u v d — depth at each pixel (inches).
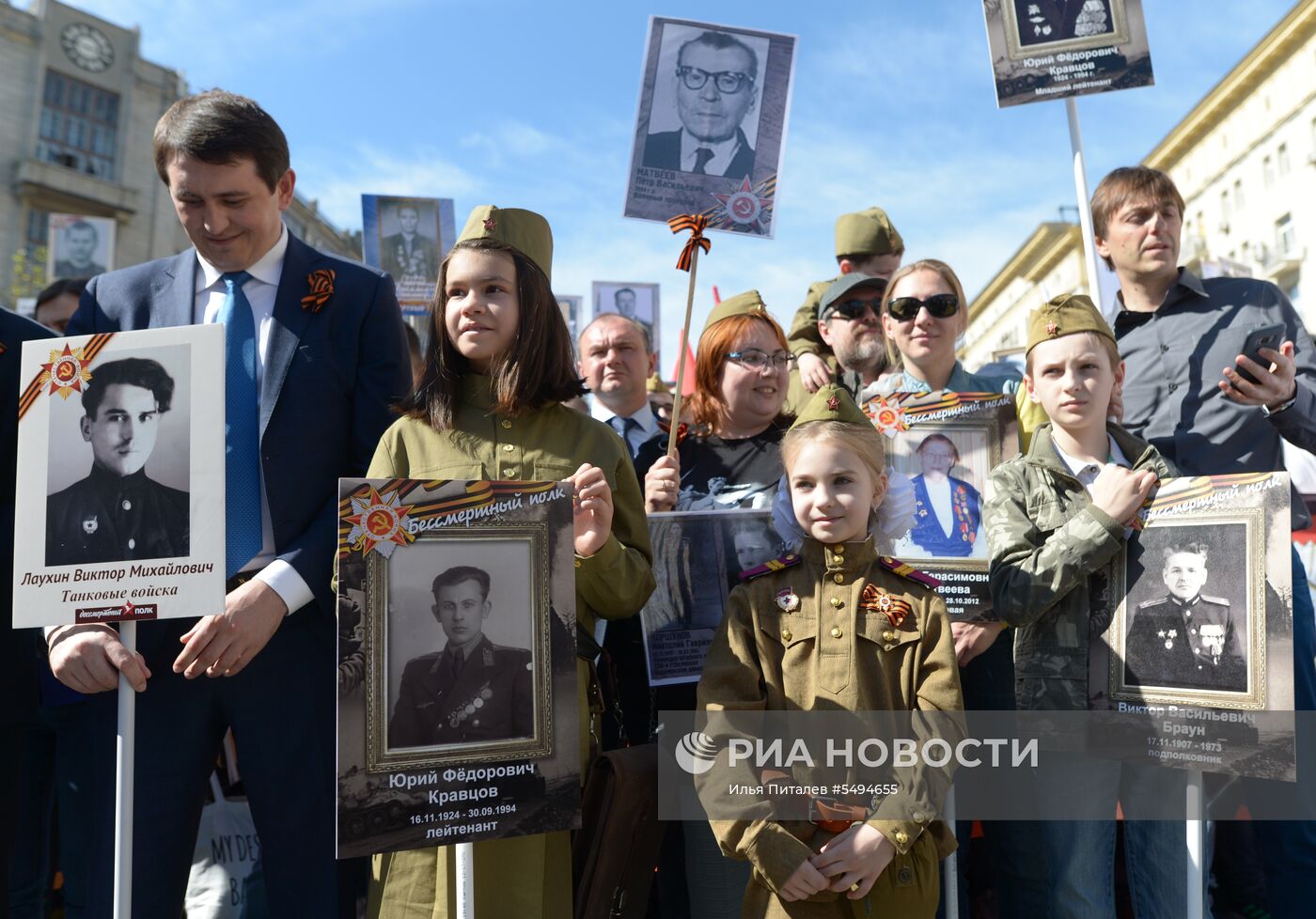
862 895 91.1
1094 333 119.9
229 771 147.9
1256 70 1722.4
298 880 105.7
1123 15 167.9
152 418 96.3
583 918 103.7
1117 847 145.5
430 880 96.3
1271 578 95.2
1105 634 103.7
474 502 89.1
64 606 94.3
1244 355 130.6
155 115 1486.2
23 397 97.3
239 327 113.5
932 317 143.9
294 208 1496.1
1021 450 139.4
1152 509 103.1
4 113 1328.7
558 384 110.6
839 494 103.0
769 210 152.9
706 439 146.3
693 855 116.0
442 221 239.5
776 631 103.4
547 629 89.6
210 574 94.1
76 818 128.3
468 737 86.0
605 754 107.2
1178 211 151.9
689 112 153.7
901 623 100.4
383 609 85.5
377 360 117.4
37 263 1004.6
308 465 111.0
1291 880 122.0
